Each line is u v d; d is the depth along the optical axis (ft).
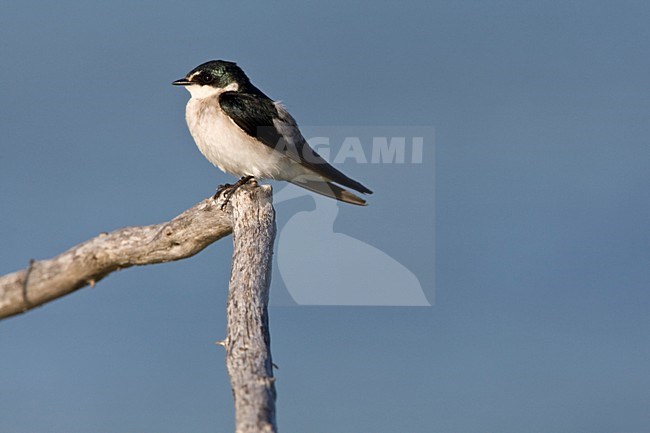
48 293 29.66
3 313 29.73
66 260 29.58
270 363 23.36
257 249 29.22
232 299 26.96
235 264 28.78
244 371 22.45
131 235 30.14
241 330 25.17
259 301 26.86
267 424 20.07
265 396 21.38
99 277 30.53
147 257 30.53
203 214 30.89
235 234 30.25
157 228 30.40
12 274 29.63
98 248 29.76
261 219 30.45
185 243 30.89
